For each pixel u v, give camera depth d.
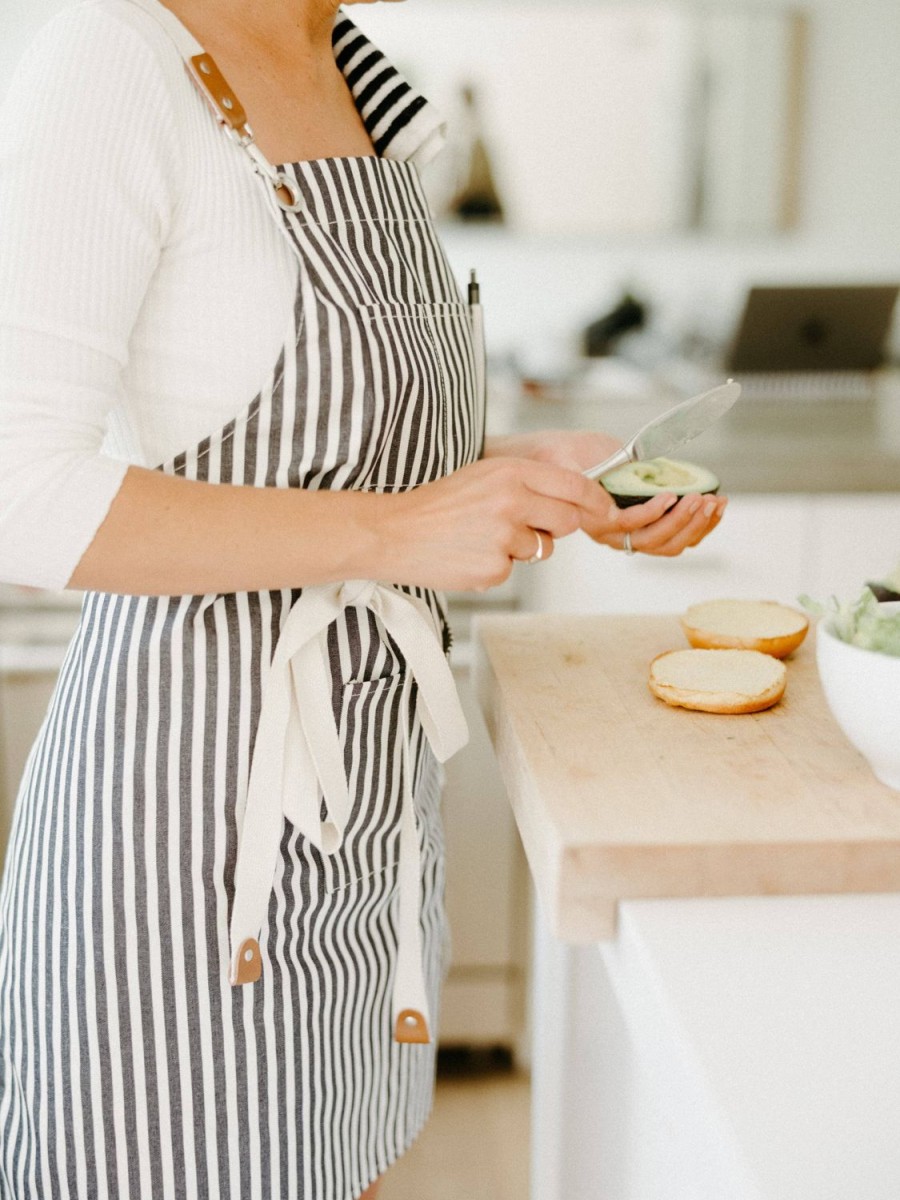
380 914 0.89
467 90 2.34
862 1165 0.40
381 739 0.83
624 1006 0.58
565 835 0.59
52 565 0.64
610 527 0.81
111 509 0.64
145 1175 0.82
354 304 0.75
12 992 0.83
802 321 2.21
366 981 0.89
